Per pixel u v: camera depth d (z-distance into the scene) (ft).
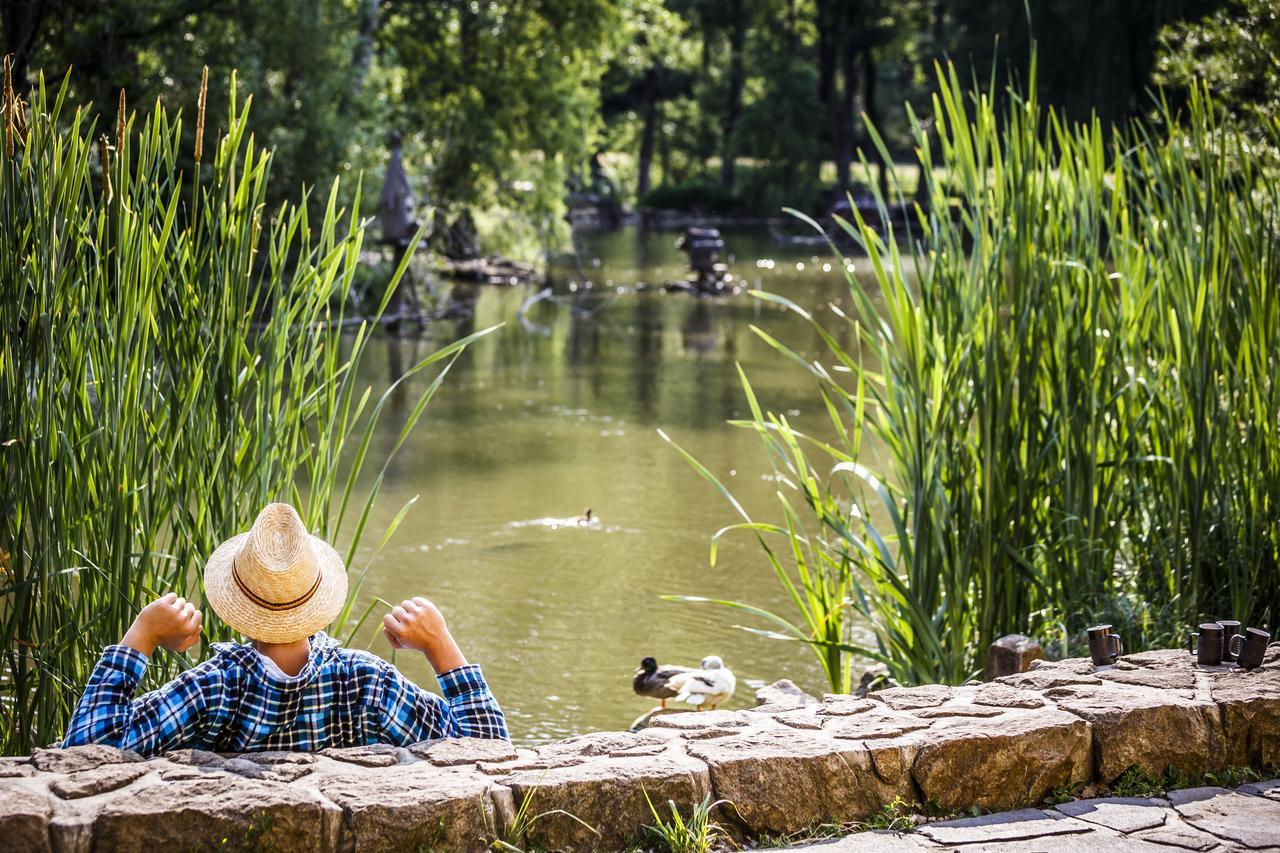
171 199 12.25
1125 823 9.04
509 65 99.25
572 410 50.62
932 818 9.17
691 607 27.43
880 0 167.63
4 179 11.87
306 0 67.87
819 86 185.78
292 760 8.43
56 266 12.01
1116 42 109.60
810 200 175.52
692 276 102.83
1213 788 9.72
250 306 12.62
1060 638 17.74
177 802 7.66
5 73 11.80
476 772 8.49
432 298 79.56
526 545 31.81
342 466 40.19
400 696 9.00
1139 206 19.49
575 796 8.44
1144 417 18.95
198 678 8.57
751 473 40.14
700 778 8.71
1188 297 18.04
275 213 64.80
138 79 59.26
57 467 12.03
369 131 74.49
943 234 17.84
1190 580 18.13
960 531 17.66
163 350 12.38
